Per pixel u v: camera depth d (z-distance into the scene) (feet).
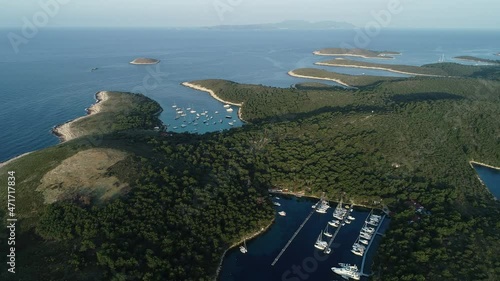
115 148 497.05
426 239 379.55
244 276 370.73
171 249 359.66
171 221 391.65
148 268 335.26
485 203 456.45
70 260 328.90
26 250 347.77
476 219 409.08
